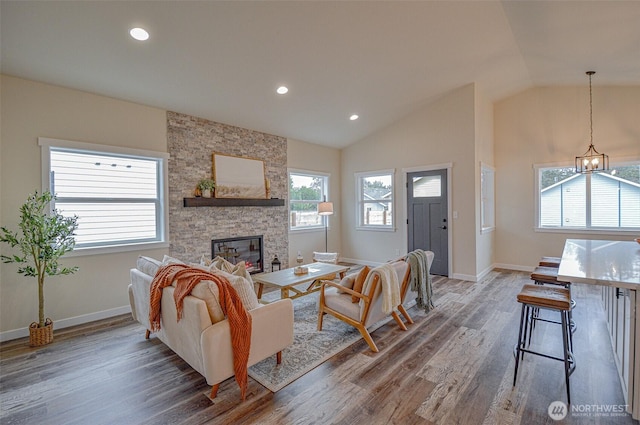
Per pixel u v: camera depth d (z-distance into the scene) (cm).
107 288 383
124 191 407
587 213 549
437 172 571
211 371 206
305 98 477
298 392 225
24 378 248
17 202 326
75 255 359
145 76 357
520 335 243
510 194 615
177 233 451
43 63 312
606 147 528
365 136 676
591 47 390
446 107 554
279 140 602
